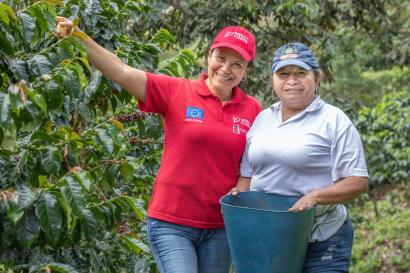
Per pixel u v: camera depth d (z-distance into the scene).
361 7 8.19
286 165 3.13
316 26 7.89
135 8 4.04
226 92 3.43
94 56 3.14
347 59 14.31
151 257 3.91
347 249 3.23
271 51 7.75
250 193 3.24
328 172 3.14
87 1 3.65
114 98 3.81
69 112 3.39
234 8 7.53
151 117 4.04
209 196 3.37
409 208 13.29
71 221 2.93
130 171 3.66
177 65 4.16
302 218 2.97
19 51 3.03
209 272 3.49
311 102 3.19
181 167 3.34
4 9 2.59
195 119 3.33
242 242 3.05
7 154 2.75
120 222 3.58
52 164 2.80
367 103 13.02
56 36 2.98
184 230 3.38
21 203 2.60
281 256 3.02
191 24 7.55
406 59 9.34
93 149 3.63
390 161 10.60
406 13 11.62
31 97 2.46
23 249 2.90
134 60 3.86
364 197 10.18
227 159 3.37
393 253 12.00
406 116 10.34
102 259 3.56
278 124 3.21
